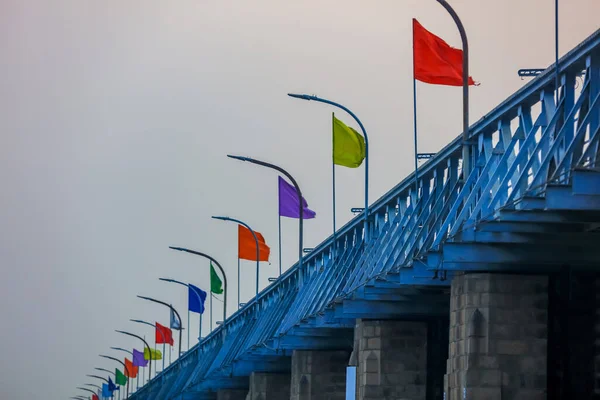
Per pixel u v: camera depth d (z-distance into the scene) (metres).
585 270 161.12
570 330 160.75
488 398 159.00
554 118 139.62
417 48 167.25
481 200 152.62
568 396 159.88
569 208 129.00
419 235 178.75
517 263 156.75
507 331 159.75
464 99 157.50
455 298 165.88
